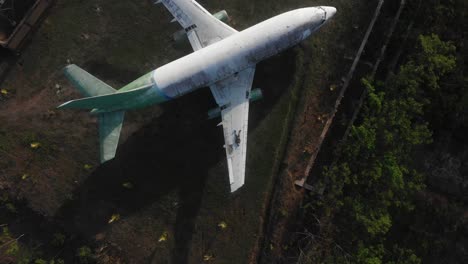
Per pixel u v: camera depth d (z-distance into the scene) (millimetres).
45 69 26062
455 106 25828
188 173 26406
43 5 25422
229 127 23328
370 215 23094
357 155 23938
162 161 26375
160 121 26219
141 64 26172
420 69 22578
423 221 28094
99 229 26344
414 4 25672
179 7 23734
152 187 26406
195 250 26469
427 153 28109
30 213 26406
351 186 24984
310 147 26312
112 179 26281
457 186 27938
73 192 26219
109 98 21219
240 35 22359
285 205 26047
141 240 26453
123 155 26266
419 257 28000
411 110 23812
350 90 26375
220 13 24781
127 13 26172
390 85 23719
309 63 26125
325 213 24375
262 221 26484
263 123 26281
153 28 26141
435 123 27578
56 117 26078
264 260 26281
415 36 25594
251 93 24469
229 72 22969
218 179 26375
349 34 26156
